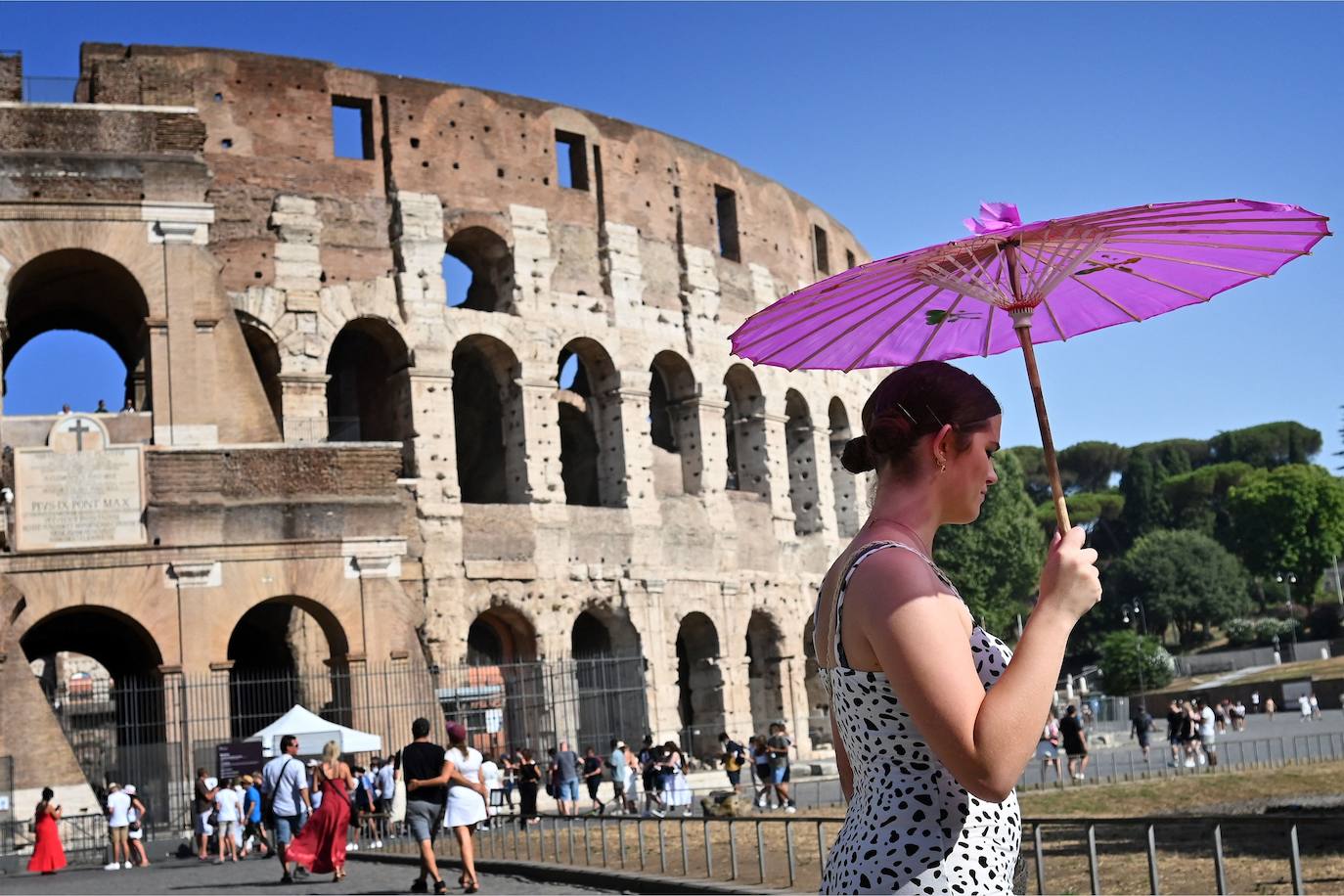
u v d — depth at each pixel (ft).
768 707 237.66
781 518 240.32
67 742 141.59
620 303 219.61
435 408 196.95
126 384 191.93
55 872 125.39
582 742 199.31
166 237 158.81
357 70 201.16
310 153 195.72
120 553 151.12
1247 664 467.93
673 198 232.32
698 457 228.22
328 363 209.36
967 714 15.87
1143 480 613.52
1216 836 46.09
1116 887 73.41
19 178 154.81
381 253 198.29
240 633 192.85
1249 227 18.71
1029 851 91.40
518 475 205.57
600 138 222.89
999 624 382.01
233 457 156.56
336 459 160.45
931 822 16.88
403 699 157.69
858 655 16.99
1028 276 19.27
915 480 18.25
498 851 105.09
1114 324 21.53
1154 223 18.49
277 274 190.29
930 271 19.57
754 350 21.39
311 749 139.54
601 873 82.02
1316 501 530.68
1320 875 73.97
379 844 121.70
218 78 191.83
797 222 261.85
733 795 131.13
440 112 205.77
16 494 149.28
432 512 193.36
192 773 147.13
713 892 71.31
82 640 193.47
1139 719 220.02
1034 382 18.99
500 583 197.67
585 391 239.91
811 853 89.81
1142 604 513.45
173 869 121.70
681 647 250.16
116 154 158.30
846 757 18.74
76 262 161.38
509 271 208.95
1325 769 166.71
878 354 22.18
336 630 159.63
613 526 211.20
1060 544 17.06
